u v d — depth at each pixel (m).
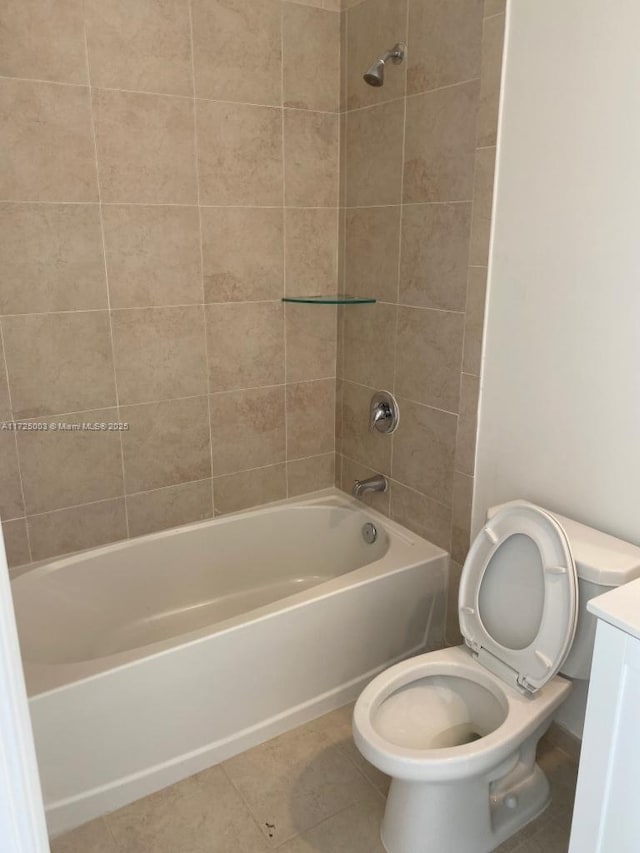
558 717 2.01
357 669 2.25
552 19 1.66
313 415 2.77
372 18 2.25
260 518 2.67
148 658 1.78
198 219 2.30
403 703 1.76
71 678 1.70
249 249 2.43
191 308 2.37
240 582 2.69
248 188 2.37
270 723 2.08
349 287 2.60
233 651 1.93
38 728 1.66
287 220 2.48
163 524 2.52
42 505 2.26
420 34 2.06
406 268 2.29
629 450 1.67
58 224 2.07
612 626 1.21
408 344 2.34
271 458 2.71
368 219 2.43
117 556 2.39
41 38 1.92
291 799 1.87
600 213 1.63
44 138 1.99
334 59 2.43
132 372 2.31
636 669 1.18
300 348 2.66
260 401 2.62
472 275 2.02
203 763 1.97
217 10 2.17
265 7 2.25
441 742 1.73
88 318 2.19
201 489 2.57
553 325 1.81
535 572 1.67
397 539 2.45
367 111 2.35
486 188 1.91
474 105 1.92
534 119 1.75
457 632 2.37
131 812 1.83
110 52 2.03
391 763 1.47
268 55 2.29
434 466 2.32
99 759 1.78
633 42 1.50
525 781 1.81
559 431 1.85
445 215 2.08
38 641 2.16
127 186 2.15
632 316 1.61
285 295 2.56
